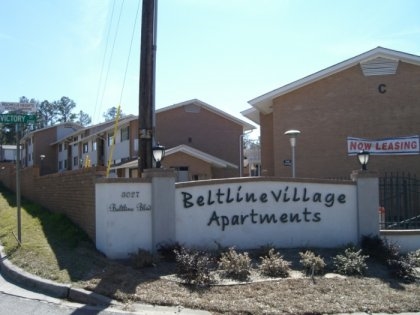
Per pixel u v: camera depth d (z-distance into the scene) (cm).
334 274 874
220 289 777
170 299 721
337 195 1120
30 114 1113
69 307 704
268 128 2698
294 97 2275
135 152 3944
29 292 783
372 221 1112
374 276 879
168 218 1005
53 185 1571
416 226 1346
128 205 991
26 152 7225
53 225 1282
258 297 742
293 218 1095
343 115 2206
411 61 2127
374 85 2178
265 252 989
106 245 972
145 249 991
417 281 867
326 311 693
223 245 1050
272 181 1091
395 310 712
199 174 3431
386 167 2147
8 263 929
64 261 914
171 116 3922
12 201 2055
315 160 2227
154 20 1163
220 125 4044
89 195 1105
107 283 782
